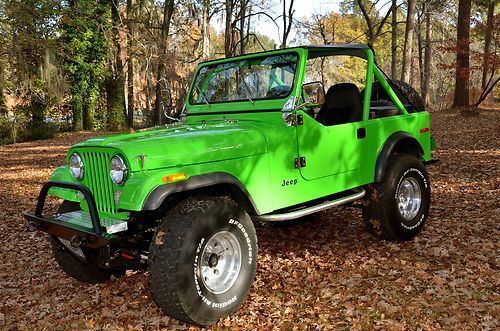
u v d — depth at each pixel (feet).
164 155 11.65
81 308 14.07
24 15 45.47
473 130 53.16
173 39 94.43
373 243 17.80
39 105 82.07
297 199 14.26
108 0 83.41
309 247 17.92
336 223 20.61
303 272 15.44
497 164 32.19
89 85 91.97
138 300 14.32
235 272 12.37
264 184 13.34
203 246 11.48
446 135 51.11
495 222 19.61
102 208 12.51
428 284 13.87
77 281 16.26
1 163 52.65
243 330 11.89
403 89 18.97
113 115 95.09
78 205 14.37
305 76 14.48
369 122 16.51
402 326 11.50
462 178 28.58
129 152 11.39
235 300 12.22
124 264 12.95
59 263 14.83
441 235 18.29
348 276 14.84
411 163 17.52
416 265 15.29
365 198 17.11
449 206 22.52
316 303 13.09
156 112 84.79
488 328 11.25
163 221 11.53
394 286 13.91
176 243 11.10
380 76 17.53
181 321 12.29
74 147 12.89
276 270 15.81
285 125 14.03
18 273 17.95
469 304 12.48
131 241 12.86
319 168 14.80
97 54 89.30
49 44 51.03
